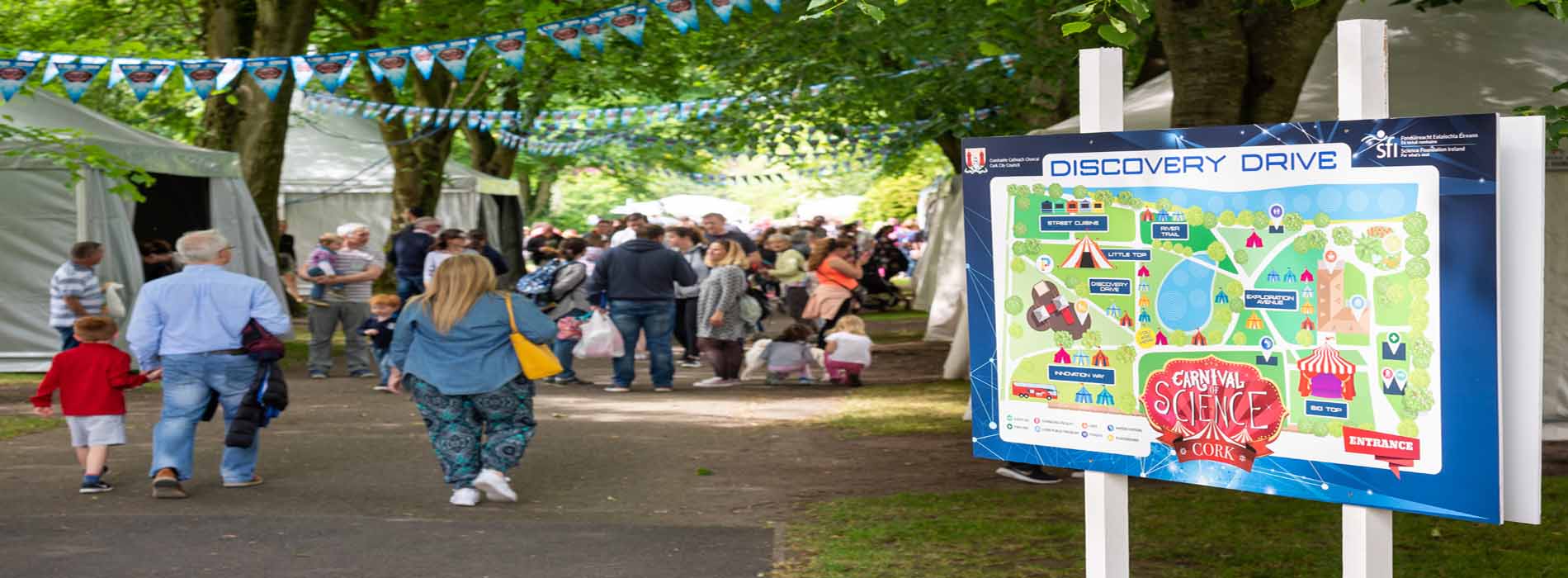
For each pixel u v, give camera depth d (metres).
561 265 15.63
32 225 15.87
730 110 21.61
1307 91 11.21
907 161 31.31
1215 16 9.93
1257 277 4.44
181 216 18.97
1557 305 10.74
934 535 7.20
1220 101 10.05
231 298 8.54
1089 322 4.81
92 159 15.05
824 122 21.30
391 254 17.36
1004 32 13.68
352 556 6.79
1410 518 7.57
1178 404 4.64
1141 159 4.66
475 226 30.94
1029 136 4.89
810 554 6.81
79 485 8.81
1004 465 9.17
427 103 28.92
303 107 32.53
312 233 31.45
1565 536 7.07
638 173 48.06
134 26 24.20
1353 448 4.30
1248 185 4.44
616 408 13.40
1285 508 7.88
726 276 15.62
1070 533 7.21
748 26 19.81
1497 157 3.97
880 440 11.05
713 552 6.89
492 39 12.19
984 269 5.05
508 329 8.20
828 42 17.70
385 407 13.29
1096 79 4.78
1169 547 6.91
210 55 20.62
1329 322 4.31
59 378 8.51
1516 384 4.05
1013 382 5.01
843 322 15.54
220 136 20.44
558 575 6.42
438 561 6.70
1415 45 11.49
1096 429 4.83
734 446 10.81
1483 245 4.01
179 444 8.38
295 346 20.30
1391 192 4.16
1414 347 4.16
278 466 9.73
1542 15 11.48
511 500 8.31
